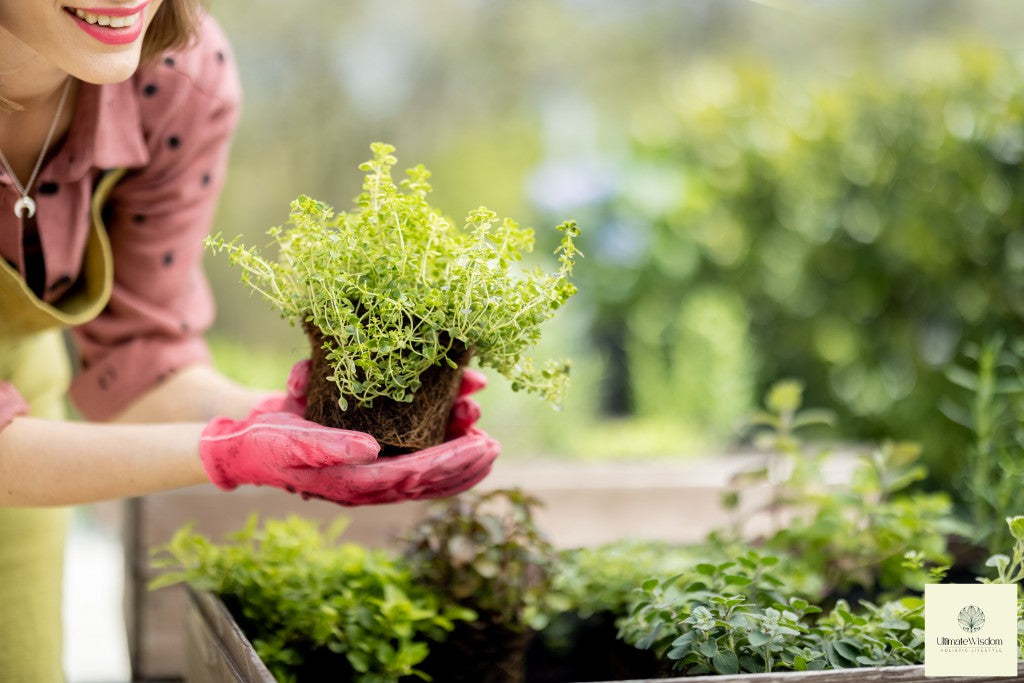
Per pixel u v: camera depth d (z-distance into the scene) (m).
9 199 1.72
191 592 2.03
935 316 3.92
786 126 4.48
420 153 6.19
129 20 1.48
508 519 2.13
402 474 1.45
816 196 4.29
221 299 5.85
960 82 3.75
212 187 2.04
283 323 5.82
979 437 2.22
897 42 4.59
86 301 1.87
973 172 3.58
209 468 1.52
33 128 1.74
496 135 6.45
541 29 6.16
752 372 4.54
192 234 2.05
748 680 1.36
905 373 3.97
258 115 5.83
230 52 2.03
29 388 2.00
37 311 1.78
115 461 1.55
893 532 2.09
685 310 4.60
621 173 5.00
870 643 1.56
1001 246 3.53
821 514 2.22
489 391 4.40
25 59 1.60
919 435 3.51
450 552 1.92
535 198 5.29
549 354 4.52
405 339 1.44
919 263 3.83
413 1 5.90
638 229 4.85
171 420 2.00
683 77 5.96
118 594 3.65
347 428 1.50
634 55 6.34
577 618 2.08
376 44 5.88
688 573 1.90
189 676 2.02
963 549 2.26
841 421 4.17
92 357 2.10
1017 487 2.07
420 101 6.09
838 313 4.32
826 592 2.11
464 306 1.46
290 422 1.48
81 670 3.14
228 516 2.51
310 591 1.88
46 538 2.05
